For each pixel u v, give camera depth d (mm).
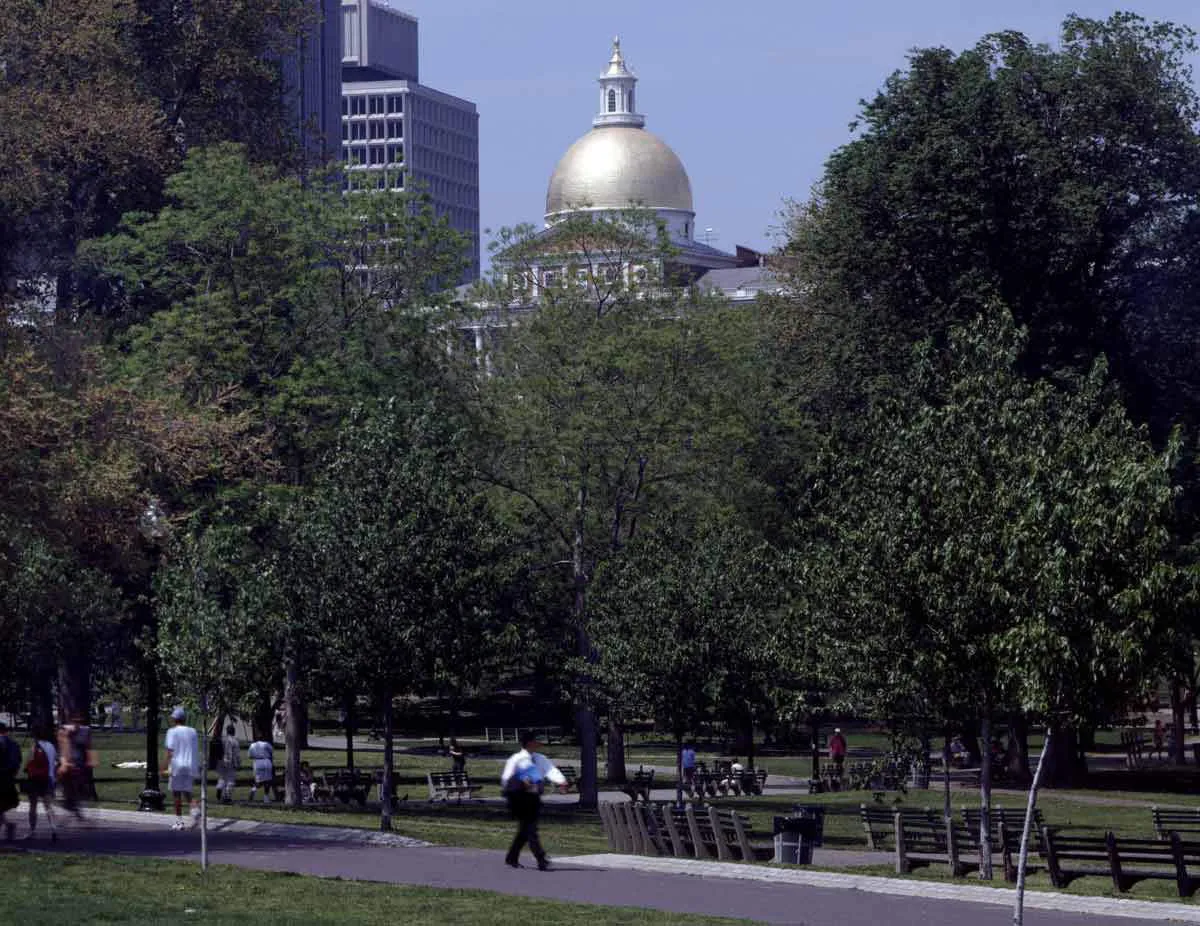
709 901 45438
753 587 81375
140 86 102500
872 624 55594
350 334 93500
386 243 96375
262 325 91000
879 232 110188
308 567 70062
